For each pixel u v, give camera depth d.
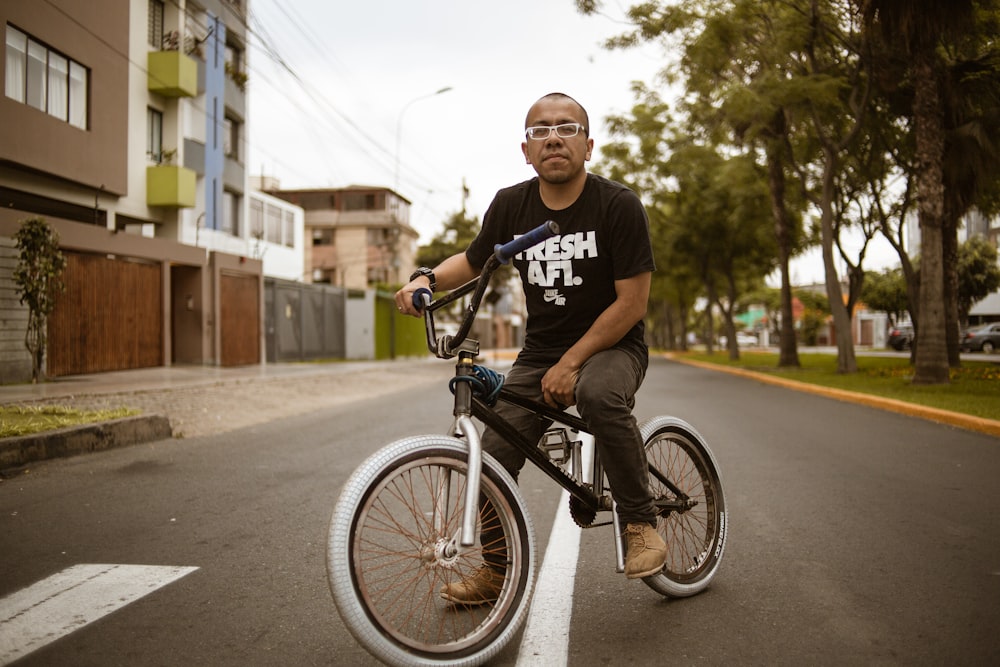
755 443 7.65
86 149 16.50
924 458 6.64
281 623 2.88
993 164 14.91
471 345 2.60
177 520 4.50
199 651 2.62
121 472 6.02
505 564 2.64
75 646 2.66
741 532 4.22
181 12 21.25
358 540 2.30
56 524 4.40
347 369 21.80
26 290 12.26
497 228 2.96
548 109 2.71
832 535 4.13
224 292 21.56
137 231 20.39
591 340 2.71
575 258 2.79
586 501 2.90
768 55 15.74
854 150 17.80
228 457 6.82
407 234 57.72
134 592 3.23
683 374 22.28
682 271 35.16
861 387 13.78
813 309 73.25
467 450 2.49
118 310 16.80
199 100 22.73
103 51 17.09
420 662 2.32
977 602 3.06
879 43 14.63
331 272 54.56
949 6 12.26
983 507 4.76
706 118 18.20
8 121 14.21
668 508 3.19
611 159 28.66
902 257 19.67
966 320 40.88
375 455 2.38
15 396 9.79
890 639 2.69
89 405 9.58
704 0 15.43
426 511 3.62
